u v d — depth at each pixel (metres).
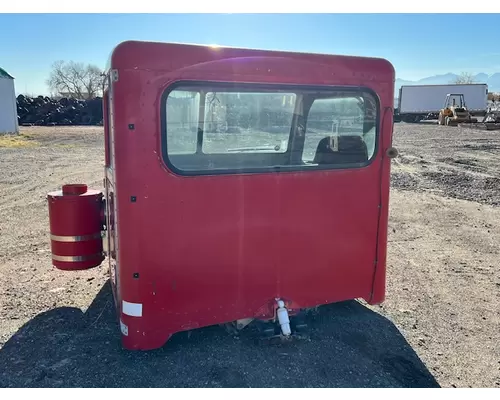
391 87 3.50
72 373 3.07
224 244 3.14
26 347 3.41
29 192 9.71
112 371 3.09
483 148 18.69
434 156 16.05
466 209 8.36
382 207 3.61
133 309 3.01
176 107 2.93
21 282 4.71
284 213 3.28
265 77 3.11
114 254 3.45
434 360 3.32
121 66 2.76
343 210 3.47
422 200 9.14
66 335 3.59
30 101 39.62
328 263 3.49
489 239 6.48
